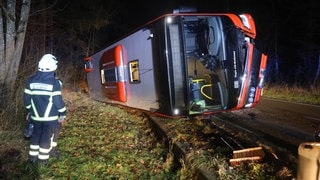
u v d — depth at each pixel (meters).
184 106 8.45
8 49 9.80
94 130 8.98
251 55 8.92
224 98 9.23
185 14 8.49
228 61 9.10
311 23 25.80
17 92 9.05
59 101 5.92
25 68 11.62
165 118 10.22
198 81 9.55
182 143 7.12
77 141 7.81
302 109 12.60
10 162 6.09
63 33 26.75
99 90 14.84
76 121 10.05
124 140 8.30
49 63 5.86
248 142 7.18
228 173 5.17
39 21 17.45
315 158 3.78
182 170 5.95
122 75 11.25
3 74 9.65
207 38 9.36
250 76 9.02
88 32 29.86
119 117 11.15
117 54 11.21
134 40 10.17
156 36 8.59
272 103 14.51
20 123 7.88
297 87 20.08
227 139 7.52
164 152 7.52
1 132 7.20
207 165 5.58
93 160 6.55
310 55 26.31
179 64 8.32
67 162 6.36
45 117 5.89
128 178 6.05
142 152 7.50
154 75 9.00
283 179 4.94
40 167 5.92
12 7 9.77
